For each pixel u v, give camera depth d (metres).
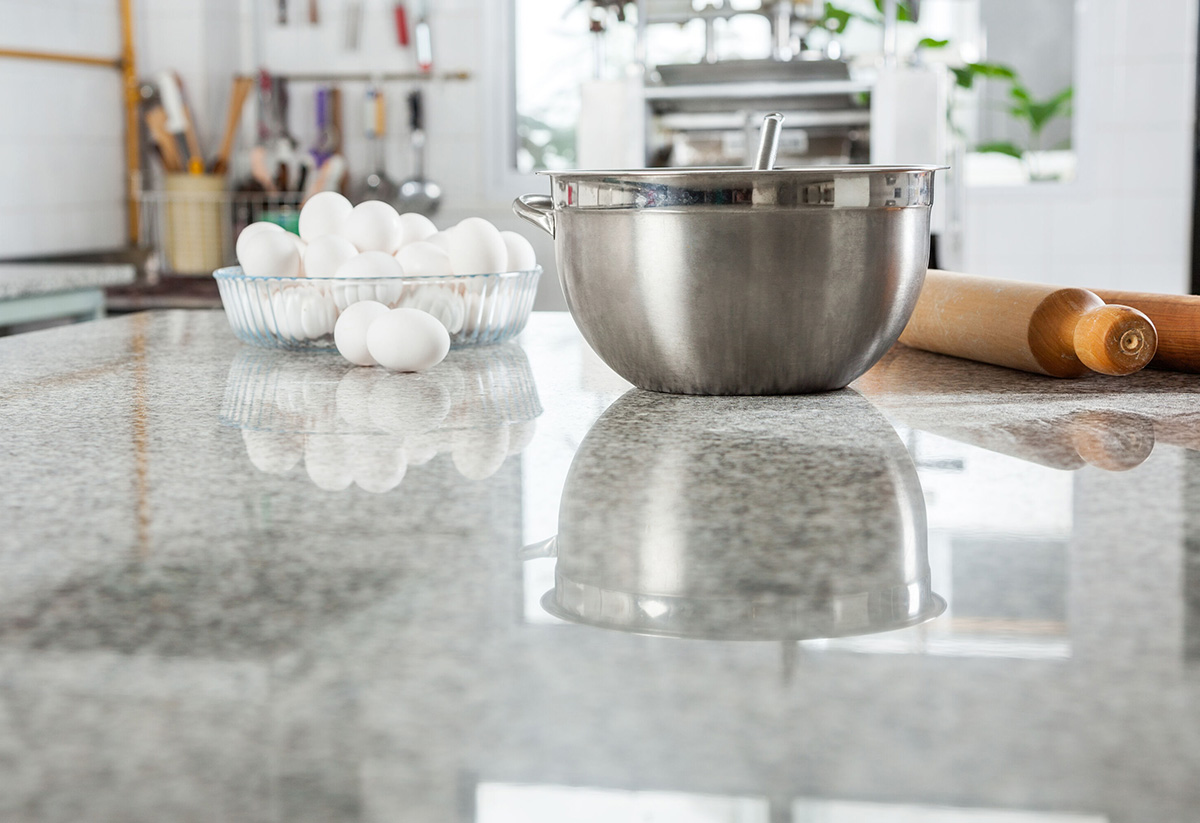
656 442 0.58
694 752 0.24
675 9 2.70
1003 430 0.60
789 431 0.61
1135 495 0.46
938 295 0.88
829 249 0.66
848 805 0.22
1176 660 0.29
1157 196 3.03
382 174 3.18
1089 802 0.22
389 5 3.19
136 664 0.29
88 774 0.23
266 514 0.44
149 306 2.56
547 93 3.27
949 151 2.65
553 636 0.31
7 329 2.22
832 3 3.17
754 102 2.59
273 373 0.85
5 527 0.42
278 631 0.31
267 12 3.23
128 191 3.03
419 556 0.38
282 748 0.24
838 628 0.31
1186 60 2.98
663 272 0.67
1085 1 3.01
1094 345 0.74
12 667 0.29
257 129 3.18
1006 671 0.28
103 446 0.58
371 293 0.92
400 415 0.67
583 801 0.22
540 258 3.23
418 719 0.26
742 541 0.40
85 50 2.86
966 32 3.23
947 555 0.38
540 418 0.65
